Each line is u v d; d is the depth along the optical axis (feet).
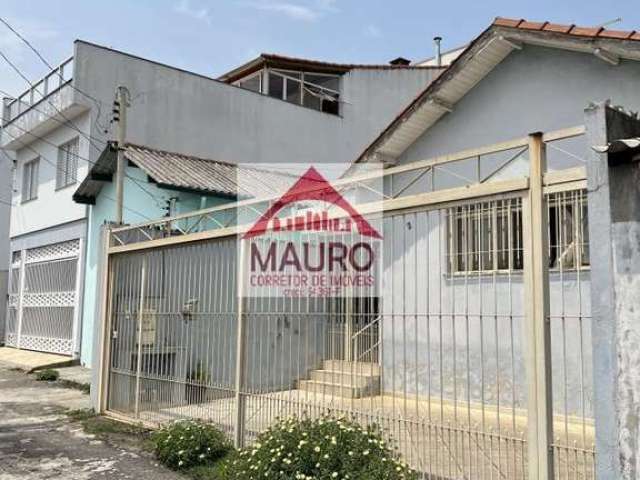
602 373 11.04
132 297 26.02
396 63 72.49
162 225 27.25
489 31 26.76
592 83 24.63
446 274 25.12
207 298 21.80
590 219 11.46
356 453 14.25
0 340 61.87
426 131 30.86
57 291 49.55
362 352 17.44
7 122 56.65
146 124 49.24
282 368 18.93
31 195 56.85
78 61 45.73
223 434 19.57
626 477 10.59
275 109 58.03
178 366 22.70
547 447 12.37
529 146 13.20
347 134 63.26
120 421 25.02
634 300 10.69
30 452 20.51
